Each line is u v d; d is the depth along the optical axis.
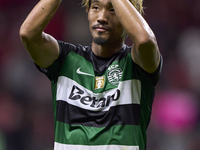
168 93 31.73
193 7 37.00
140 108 10.73
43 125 30.11
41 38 10.51
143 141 10.85
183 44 35.56
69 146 10.55
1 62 33.12
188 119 29.98
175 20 36.41
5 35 34.88
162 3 36.62
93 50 11.34
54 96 11.20
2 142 28.38
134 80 10.76
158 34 35.97
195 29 36.69
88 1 11.24
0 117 29.45
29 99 30.89
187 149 28.77
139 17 10.10
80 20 34.91
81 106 10.69
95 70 11.04
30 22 10.34
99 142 10.40
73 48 11.47
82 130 10.55
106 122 10.53
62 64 11.20
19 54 33.66
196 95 32.50
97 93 10.74
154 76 10.62
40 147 29.38
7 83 31.77
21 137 29.31
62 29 34.44
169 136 28.98
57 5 10.57
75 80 10.98
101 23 10.62
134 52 10.53
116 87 10.71
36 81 31.50
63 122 10.82
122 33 10.97
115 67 10.92
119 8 10.19
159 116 29.92
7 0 35.59
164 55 35.00
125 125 10.51
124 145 10.41
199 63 34.50
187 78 33.41
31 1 36.00
